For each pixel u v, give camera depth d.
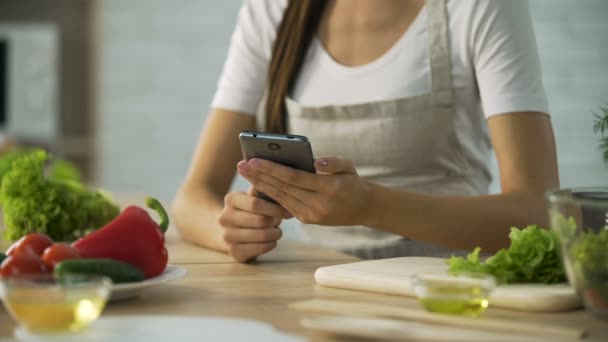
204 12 4.25
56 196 1.45
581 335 0.77
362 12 1.64
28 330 0.76
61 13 4.38
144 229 0.99
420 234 1.25
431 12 1.58
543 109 1.46
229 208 1.28
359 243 1.65
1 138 3.87
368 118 1.60
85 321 0.77
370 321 0.79
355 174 1.20
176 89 4.27
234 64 1.77
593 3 4.27
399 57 1.59
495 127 1.46
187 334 0.76
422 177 1.61
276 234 1.26
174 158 4.29
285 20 1.67
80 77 4.42
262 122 1.77
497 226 1.27
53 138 4.34
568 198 0.82
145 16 4.22
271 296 0.98
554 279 0.95
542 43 4.27
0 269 0.88
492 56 1.50
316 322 0.77
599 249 0.80
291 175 1.17
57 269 0.86
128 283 0.92
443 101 1.57
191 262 1.28
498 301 0.90
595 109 4.27
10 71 4.28
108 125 4.23
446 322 0.83
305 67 1.69
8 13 4.34
